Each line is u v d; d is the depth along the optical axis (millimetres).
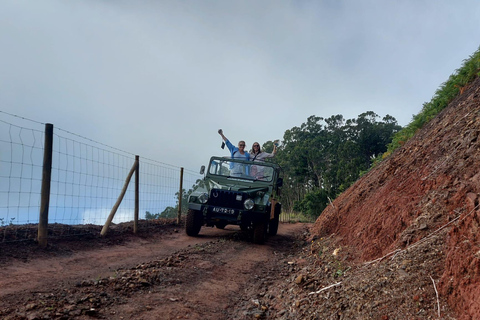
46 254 5297
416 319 2502
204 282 4688
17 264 4633
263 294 4438
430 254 3248
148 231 8672
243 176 9453
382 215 5121
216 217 8148
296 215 31438
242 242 8258
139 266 5129
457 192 4016
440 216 3900
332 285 3875
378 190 6934
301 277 4547
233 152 10484
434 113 11375
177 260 5648
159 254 6383
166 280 4520
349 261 4746
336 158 49562
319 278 4547
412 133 12273
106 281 4160
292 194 48562
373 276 3486
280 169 10164
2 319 2822
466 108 6512
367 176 10781
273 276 5375
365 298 3129
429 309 2541
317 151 48250
